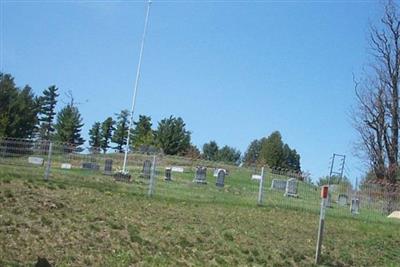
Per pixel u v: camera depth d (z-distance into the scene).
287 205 24.28
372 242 19.39
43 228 13.86
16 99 79.31
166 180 29.77
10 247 12.08
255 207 22.38
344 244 18.42
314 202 26.55
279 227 19.02
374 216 26.67
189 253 14.36
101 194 19.52
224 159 100.25
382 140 44.84
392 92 44.88
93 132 90.62
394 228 23.06
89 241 13.59
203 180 33.31
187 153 80.31
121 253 13.22
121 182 24.59
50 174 22.23
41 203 16.09
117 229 15.06
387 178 43.69
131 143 82.88
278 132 99.56
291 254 15.93
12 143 27.08
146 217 17.08
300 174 30.28
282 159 96.94
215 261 14.23
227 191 28.03
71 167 27.23
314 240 18.05
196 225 17.14
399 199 29.95
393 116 44.62
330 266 15.78
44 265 11.00
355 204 27.67
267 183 29.16
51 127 94.25
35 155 26.94
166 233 15.63
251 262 14.72
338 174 46.25
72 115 86.31
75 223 14.77
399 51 44.78
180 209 19.31
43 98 96.12
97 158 28.86
